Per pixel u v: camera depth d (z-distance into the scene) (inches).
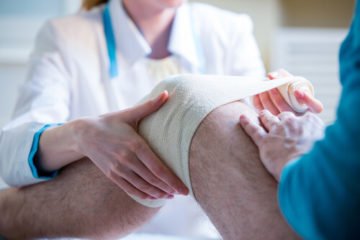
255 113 23.9
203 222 44.8
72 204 29.7
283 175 17.1
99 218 28.8
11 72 75.9
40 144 30.3
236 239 21.1
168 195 26.1
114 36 46.3
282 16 81.7
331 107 78.5
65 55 44.2
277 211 19.6
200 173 22.5
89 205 29.1
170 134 23.9
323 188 14.7
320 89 78.7
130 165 25.1
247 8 80.3
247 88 25.0
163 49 47.8
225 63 49.6
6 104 76.2
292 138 20.4
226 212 21.5
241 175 21.1
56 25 46.3
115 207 28.4
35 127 31.9
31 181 31.4
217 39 49.3
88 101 44.8
